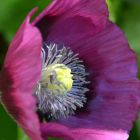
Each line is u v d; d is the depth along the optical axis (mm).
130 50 416
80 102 417
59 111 412
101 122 412
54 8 380
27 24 354
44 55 411
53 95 411
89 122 413
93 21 402
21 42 357
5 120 422
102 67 419
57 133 369
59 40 414
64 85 404
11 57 363
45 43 411
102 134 401
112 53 417
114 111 414
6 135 421
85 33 413
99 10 391
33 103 348
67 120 412
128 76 416
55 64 410
